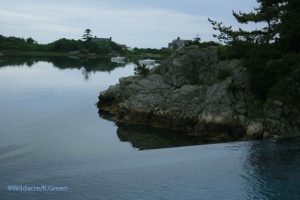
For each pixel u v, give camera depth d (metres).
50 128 37.25
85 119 42.53
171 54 46.00
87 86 73.38
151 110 40.62
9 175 19.44
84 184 18.02
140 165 21.39
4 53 194.50
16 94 58.56
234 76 38.69
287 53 37.12
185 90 40.31
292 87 34.91
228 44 44.16
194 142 33.53
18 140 31.66
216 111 36.44
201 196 16.86
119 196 16.67
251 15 44.62
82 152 28.56
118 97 48.66
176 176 19.39
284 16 39.25
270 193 17.34
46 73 97.94
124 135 35.59
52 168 20.98
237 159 22.67
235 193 17.23
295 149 25.23
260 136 33.75
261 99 37.06
